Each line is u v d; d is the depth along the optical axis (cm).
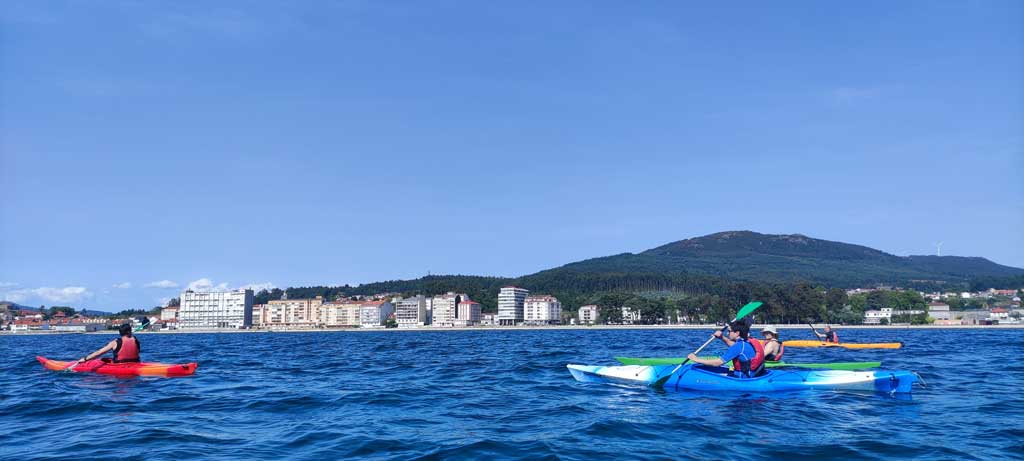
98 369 1770
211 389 1469
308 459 780
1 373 1798
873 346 3322
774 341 1478
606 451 808
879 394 1256
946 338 5588
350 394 1388
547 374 1820
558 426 976
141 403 1238
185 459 782
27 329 18050
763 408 1105
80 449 838
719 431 924
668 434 906
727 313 16338
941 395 1267
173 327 19800
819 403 1155
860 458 773
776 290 15738
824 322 15738
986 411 1080
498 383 1598
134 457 793
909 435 895
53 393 1364
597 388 1406
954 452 800
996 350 3041
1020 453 795
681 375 1375
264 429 975
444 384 1598
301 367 2239
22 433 947
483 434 921
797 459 773
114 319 19888
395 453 809
